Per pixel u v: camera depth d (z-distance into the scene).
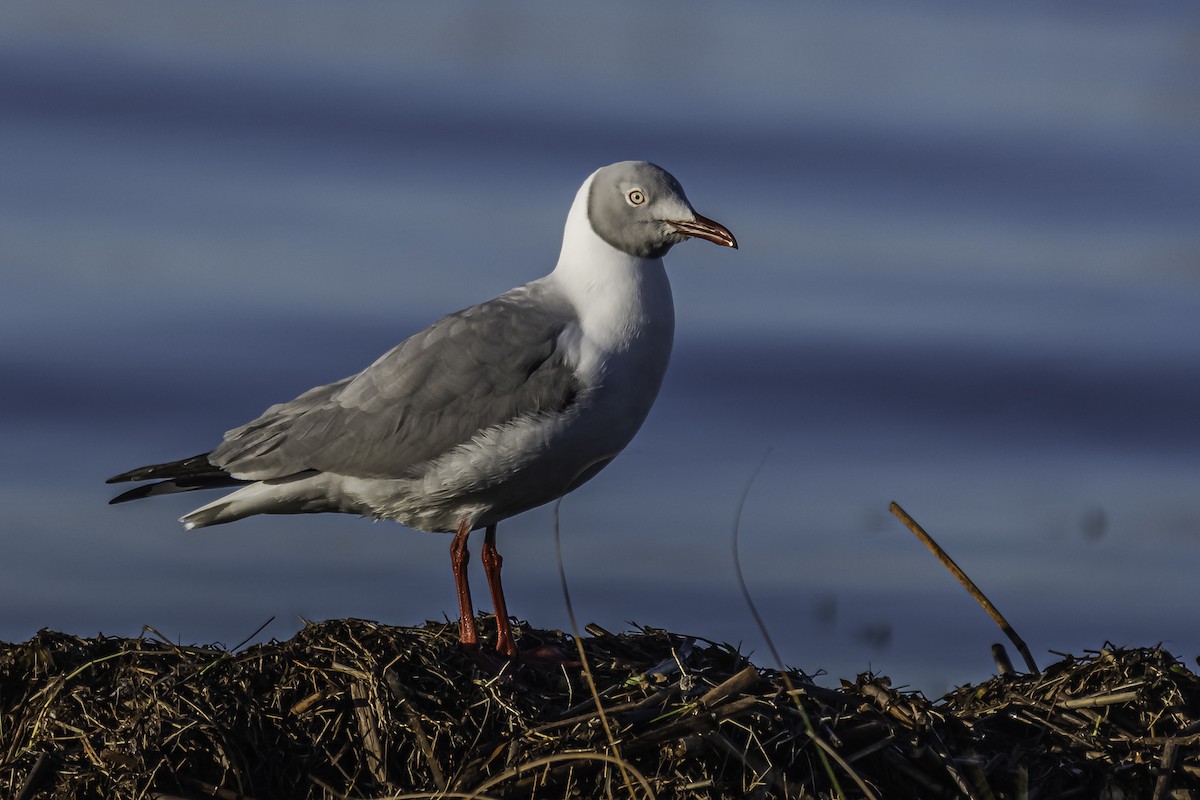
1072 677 11.82
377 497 14.22
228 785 10.57
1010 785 10.71
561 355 13.88
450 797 10.30
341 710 10.88
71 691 11.21
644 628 13.32
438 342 14.03
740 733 10.53
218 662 11.24
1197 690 11.63
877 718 10.95
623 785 10.35
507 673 11.59
